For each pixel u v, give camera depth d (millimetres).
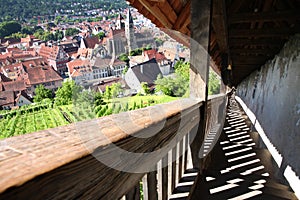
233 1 2797
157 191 1170
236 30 3434
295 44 3340
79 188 430
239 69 8055
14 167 312
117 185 609
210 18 1831
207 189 2150
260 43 4109
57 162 358
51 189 350
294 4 2787
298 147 2510
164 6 2086
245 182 2297
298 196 2115
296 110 2859
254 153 3328
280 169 2826
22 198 294
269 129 4027
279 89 3979
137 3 1973
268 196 2039
